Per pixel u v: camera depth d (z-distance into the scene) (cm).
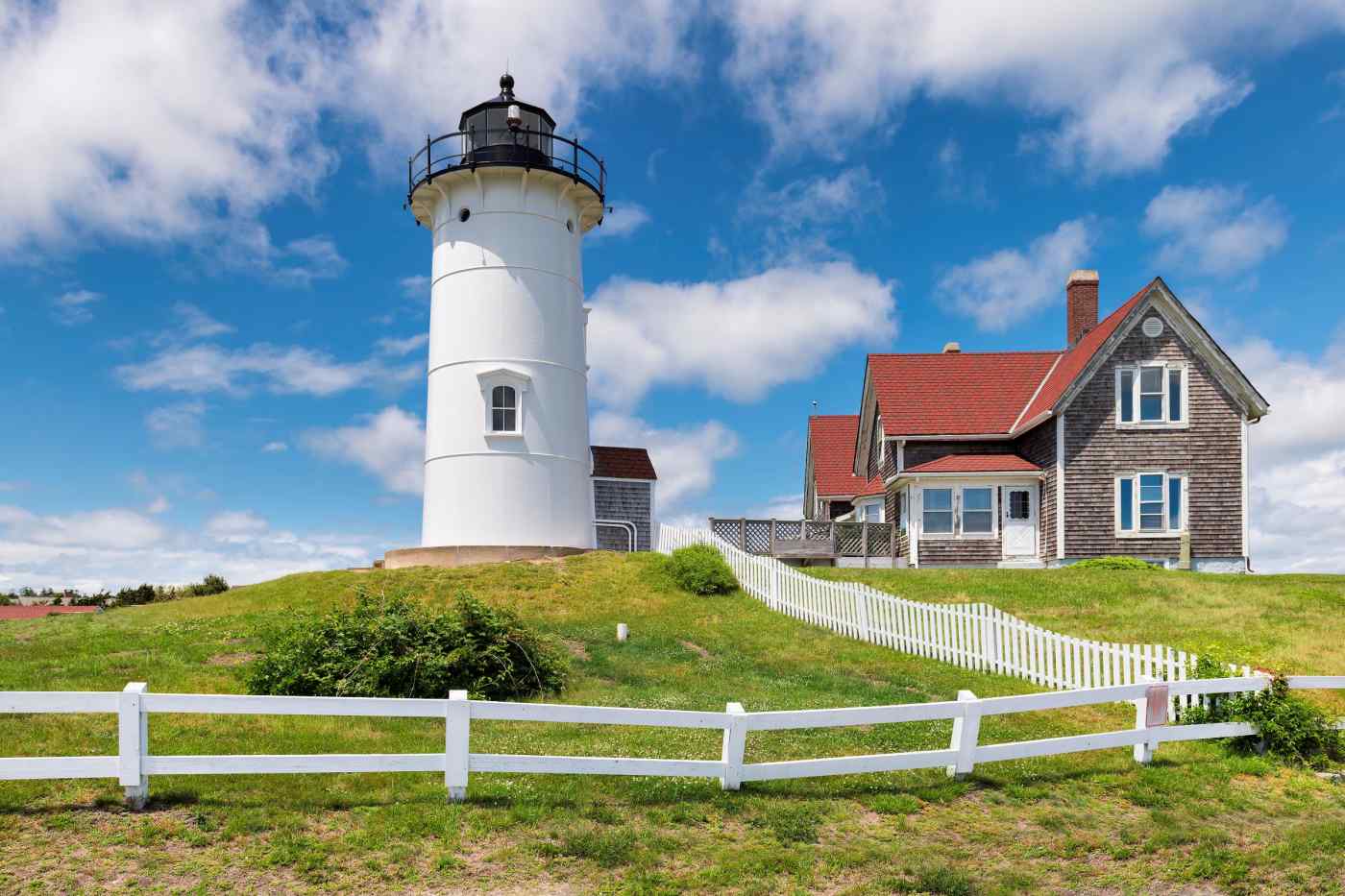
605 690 1483
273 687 1316
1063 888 830
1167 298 2936
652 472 3391
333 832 839
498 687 1407
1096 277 3503
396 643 1394
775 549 3047
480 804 902
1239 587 2300
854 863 841
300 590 2352
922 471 3077
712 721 953
